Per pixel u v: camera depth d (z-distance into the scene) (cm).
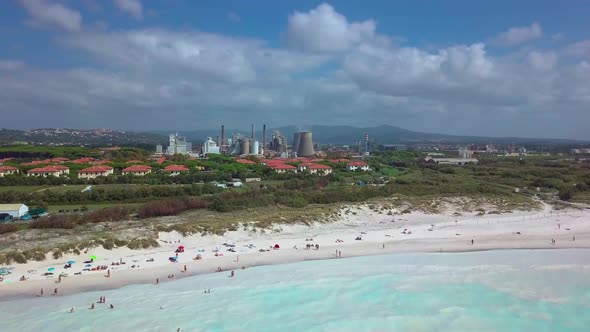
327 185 17512
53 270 7369
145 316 5675
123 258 8100
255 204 13238
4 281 6862
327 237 9988
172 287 6750
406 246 9300
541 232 10594
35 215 11556
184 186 15400
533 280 7169
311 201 14112
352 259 8306
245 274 7375
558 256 8550
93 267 7569
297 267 7775
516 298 6425
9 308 5891
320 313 5838
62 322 5469
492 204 14112
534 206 14050
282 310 5916
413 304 6166
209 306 6022
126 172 19850
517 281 7119
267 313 5819
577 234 10369
